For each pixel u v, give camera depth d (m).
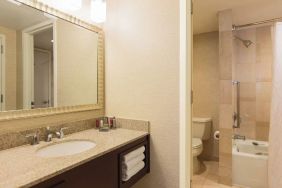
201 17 2.66
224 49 2.45
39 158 1.02
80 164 0.99
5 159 1.00
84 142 1.42
